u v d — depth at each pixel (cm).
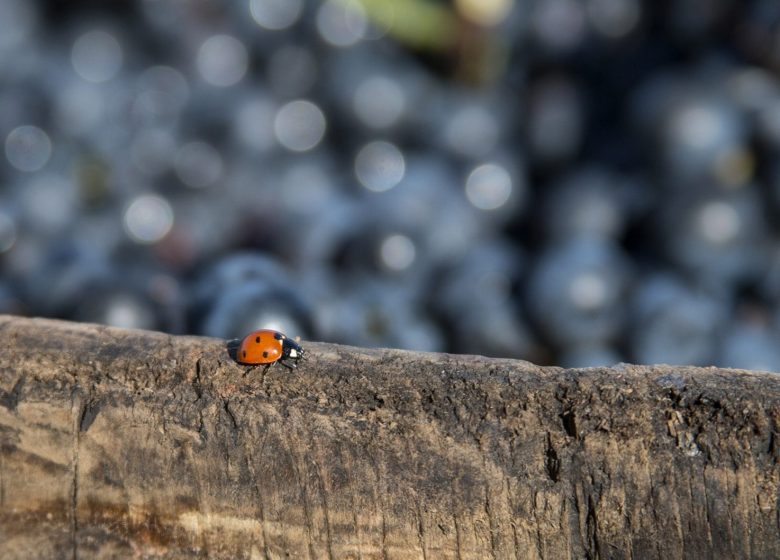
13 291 100
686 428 91
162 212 132
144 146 141
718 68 135
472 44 151
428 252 117
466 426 91
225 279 96
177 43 156
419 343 103
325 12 151
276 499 92
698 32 139
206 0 157
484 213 131
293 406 91
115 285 100
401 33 152
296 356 91
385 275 115
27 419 92
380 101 142
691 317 104
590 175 130
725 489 91
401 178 139
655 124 127
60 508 92
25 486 92
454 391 91
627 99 138
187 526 92
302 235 123
